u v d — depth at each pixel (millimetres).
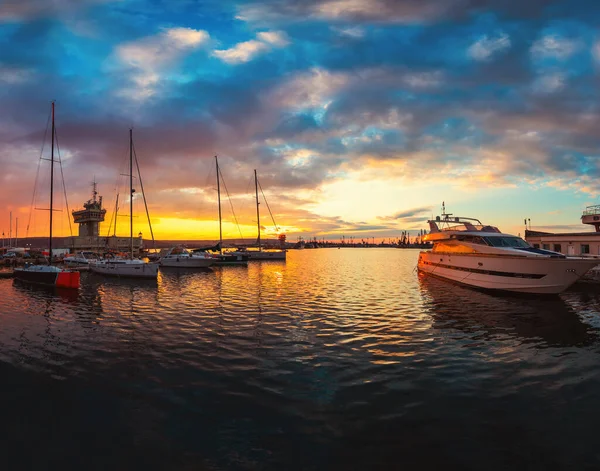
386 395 8469
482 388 8891
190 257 50344
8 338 13734
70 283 28578
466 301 21250
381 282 32844
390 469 5773
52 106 33500
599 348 12273
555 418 7391
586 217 35344
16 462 6082
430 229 33938
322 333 14156
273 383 9180
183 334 14086
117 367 10445
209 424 7184
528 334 13992
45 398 8453
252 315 17703
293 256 123125
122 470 5836
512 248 23703
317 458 6062
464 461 5969
